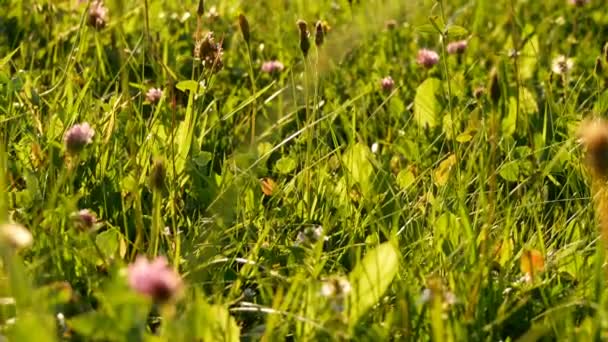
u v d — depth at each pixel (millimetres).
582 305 1591
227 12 2500
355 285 1554
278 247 1688
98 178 1762
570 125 1906
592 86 2104
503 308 1567
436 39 2326
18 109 1850
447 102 2004
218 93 2096
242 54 2260
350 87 2156
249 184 1775
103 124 1816
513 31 2004
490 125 1886
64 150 1724
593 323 1493
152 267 1196
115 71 2117
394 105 2047
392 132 1997
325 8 2580
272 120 2033
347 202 1741
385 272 1562
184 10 2406
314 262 1615
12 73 2070
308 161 1781
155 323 1579
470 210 1755
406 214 1752
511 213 1742
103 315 1286
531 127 1966
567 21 2451
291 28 2434
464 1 2607
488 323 1574
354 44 2256
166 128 1861
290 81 2137
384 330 1499
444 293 1481
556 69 2039
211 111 1962
